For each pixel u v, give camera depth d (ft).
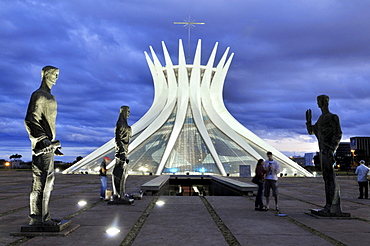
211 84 156.04
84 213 28.81
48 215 21.38
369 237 20.36
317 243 18.86
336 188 27.58
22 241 18.93
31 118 20.66
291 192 51.55
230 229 22.45
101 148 141.69
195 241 19.17
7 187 56.75
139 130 147.84
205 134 133.69
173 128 136.98
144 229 22.29
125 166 35.63
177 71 154.61
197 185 90.07
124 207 32.65
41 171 21.03
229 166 122.83
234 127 150.92
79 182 72.84
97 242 18.79
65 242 18.76
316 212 28.12
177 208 32.14
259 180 31.50
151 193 45.75
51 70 21.93
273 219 26.43
